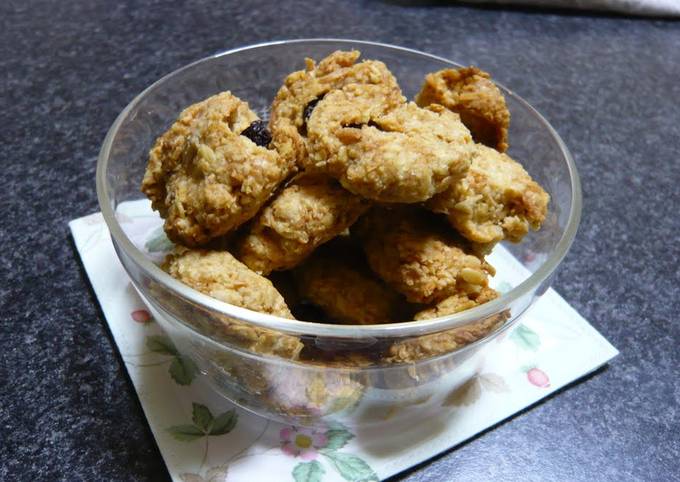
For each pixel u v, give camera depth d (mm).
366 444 214
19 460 210
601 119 378
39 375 232
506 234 226
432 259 212
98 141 331
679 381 249
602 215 317
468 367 218
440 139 207
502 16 462
